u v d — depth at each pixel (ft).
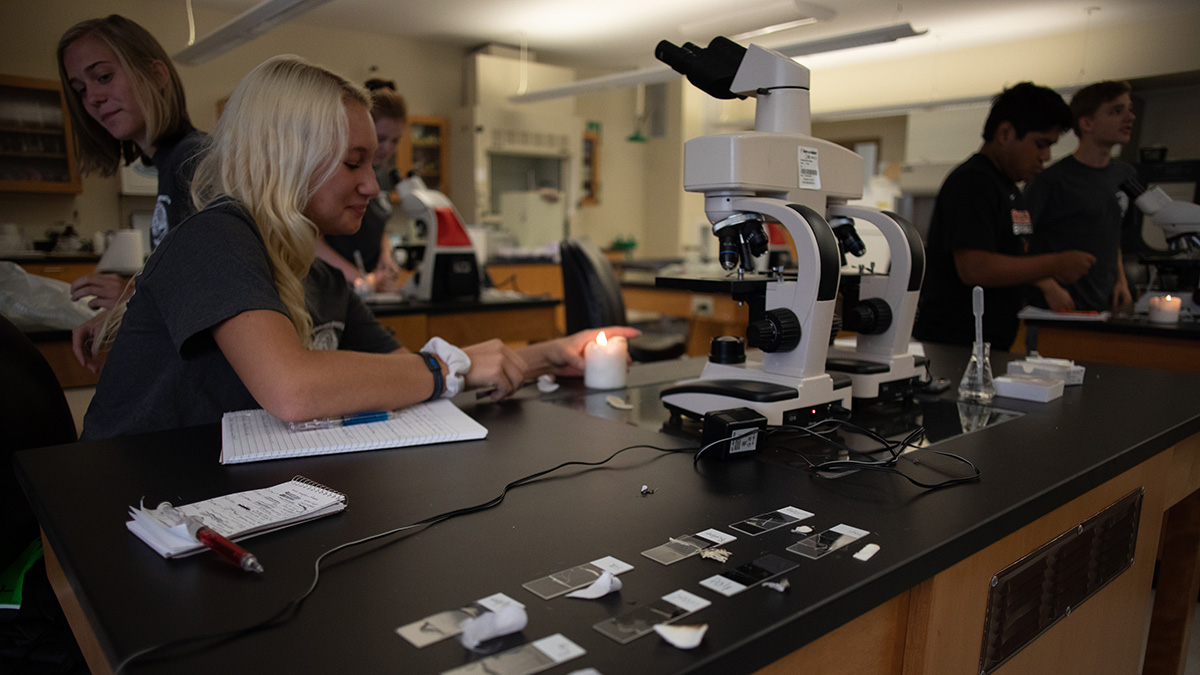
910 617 2.29
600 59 22.97
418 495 2.48
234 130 3.34
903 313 3.98
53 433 3.86
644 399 4.19
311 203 3.51
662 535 2.15
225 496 2.36
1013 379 4.29
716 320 13.47
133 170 16.10
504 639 1.57
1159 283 8.79
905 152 23.45
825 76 23.20
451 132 21.18
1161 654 5.08
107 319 4.25
